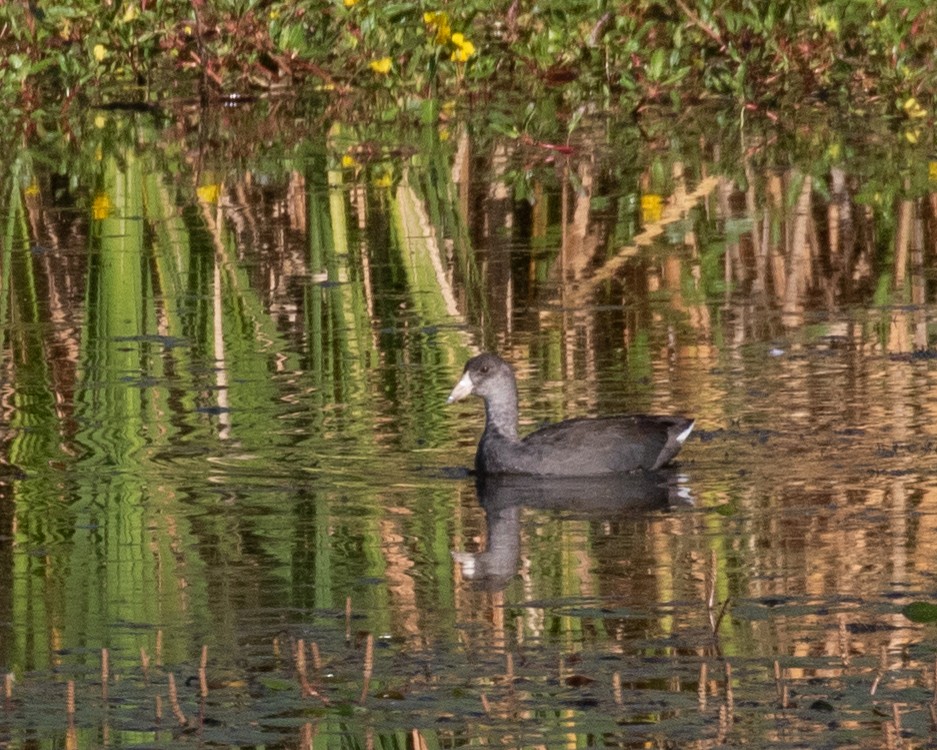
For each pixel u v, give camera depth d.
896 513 11.70
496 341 16.59
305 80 31.27
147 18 30.98
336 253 20.06
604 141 26.56
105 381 15.50
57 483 12.76
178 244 20.58
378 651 9.33
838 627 9.54
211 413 14.56
